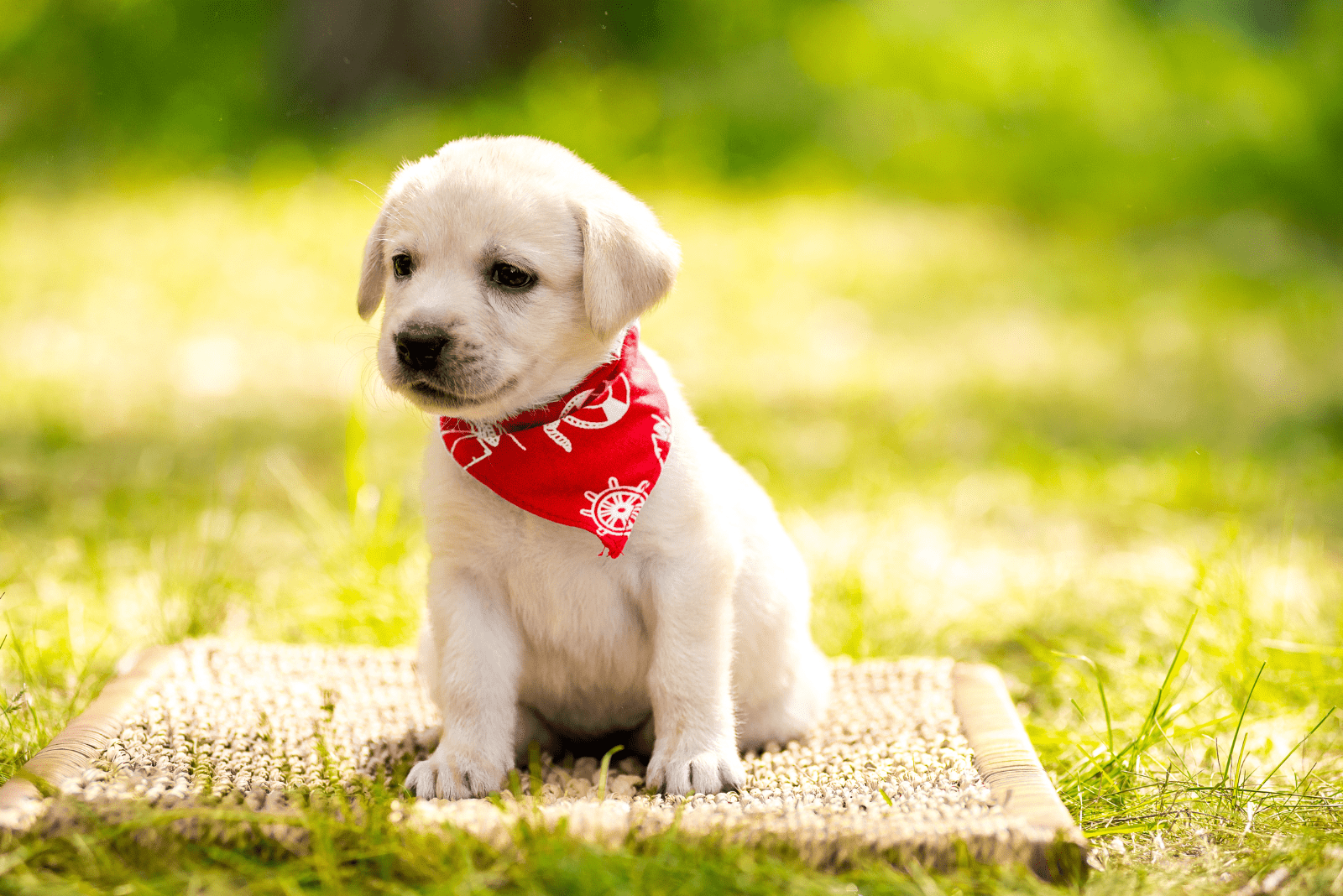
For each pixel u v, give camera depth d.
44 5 20.98
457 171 3.48
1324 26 23.27
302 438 8.68
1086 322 13.92
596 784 3.72
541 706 3.99
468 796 3.47
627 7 22.05
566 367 3.54
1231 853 3.42
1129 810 3.70
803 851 3.01
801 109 20.38
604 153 18.94
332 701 4.26
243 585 5.68
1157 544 6.94
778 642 3.95
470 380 3.32
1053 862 3.05
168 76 20.56
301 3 20.20
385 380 3.41
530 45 20.89
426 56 20.08
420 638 4.05
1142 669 4.98
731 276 14.45
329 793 3.38
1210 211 18.95
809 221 17.03
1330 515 7.46
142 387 9.76
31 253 13.69
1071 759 4.10
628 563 3.59
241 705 4.14
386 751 3.89
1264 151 19.91
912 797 3.41
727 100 20.55
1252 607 5.36
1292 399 11.12
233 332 11.53
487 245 3.40
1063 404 10.69
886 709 4.25
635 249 3.46
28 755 3.88
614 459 3.50
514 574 3.63
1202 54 22.33
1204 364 12.40
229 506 6.91
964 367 11.80
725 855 2.95
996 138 20.17
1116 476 8.27
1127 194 19.09
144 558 5.99
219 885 2.80
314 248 14.09
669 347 11.82
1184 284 15.77
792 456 8.38
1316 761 4.01
